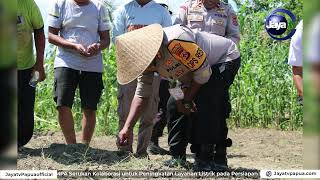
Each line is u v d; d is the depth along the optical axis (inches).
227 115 180.1
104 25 222.5
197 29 195.8
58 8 217.3
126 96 207.9
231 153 249.3
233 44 175.9
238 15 327.9
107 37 223.1
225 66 172.4
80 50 213.5
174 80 169.5
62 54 217.3
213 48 171.6
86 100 220.1
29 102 214.5
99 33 223.5
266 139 293.6
